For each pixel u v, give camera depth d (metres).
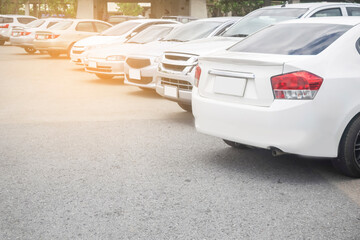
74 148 5.62
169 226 3.41
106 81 12.41
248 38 5.31
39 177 4.52
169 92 7.35
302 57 4.30
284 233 3.30
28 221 3.50
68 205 3.81
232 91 4.49
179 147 5.70
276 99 4.17
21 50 24.70
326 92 4.12
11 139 6.05
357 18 4.96
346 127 4.34
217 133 4.64
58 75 13.66
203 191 4.15
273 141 4.19
